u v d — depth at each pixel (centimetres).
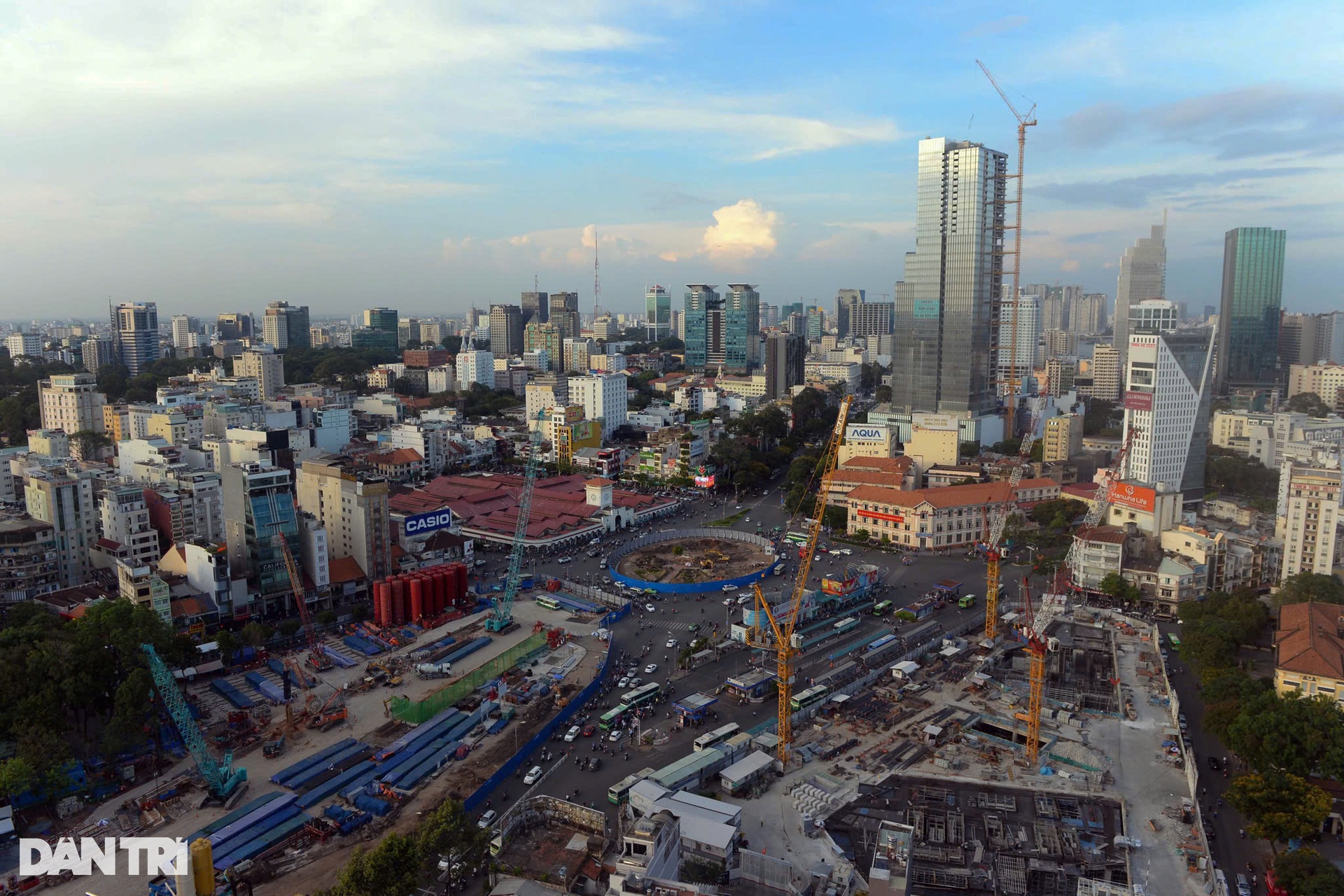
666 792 18200
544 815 18238
